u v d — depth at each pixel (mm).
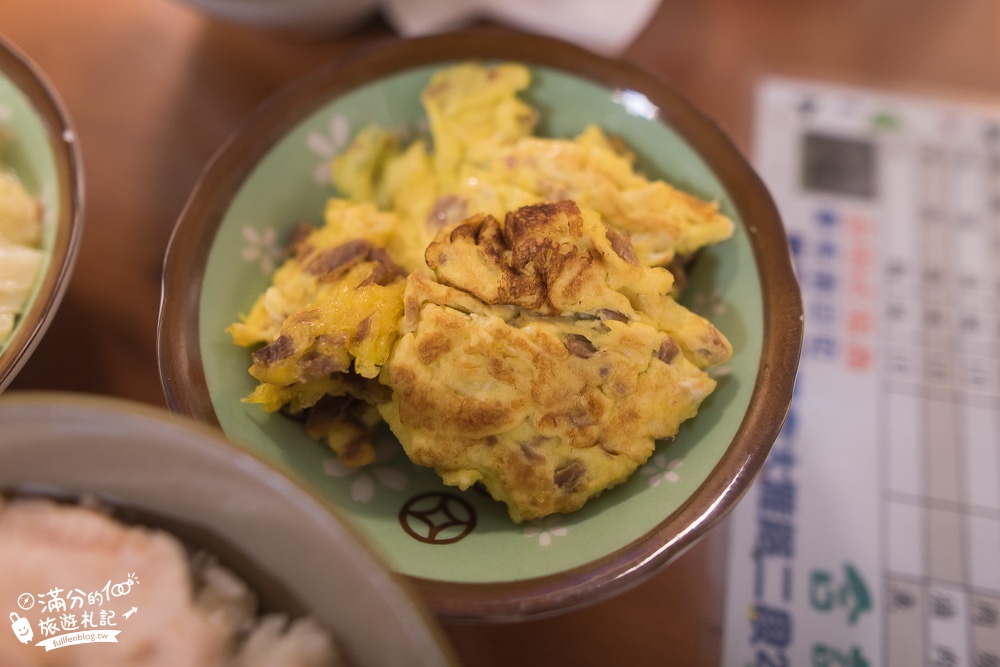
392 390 261
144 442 185
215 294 258
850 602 271
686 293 273
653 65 347
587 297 252
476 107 295
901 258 323
